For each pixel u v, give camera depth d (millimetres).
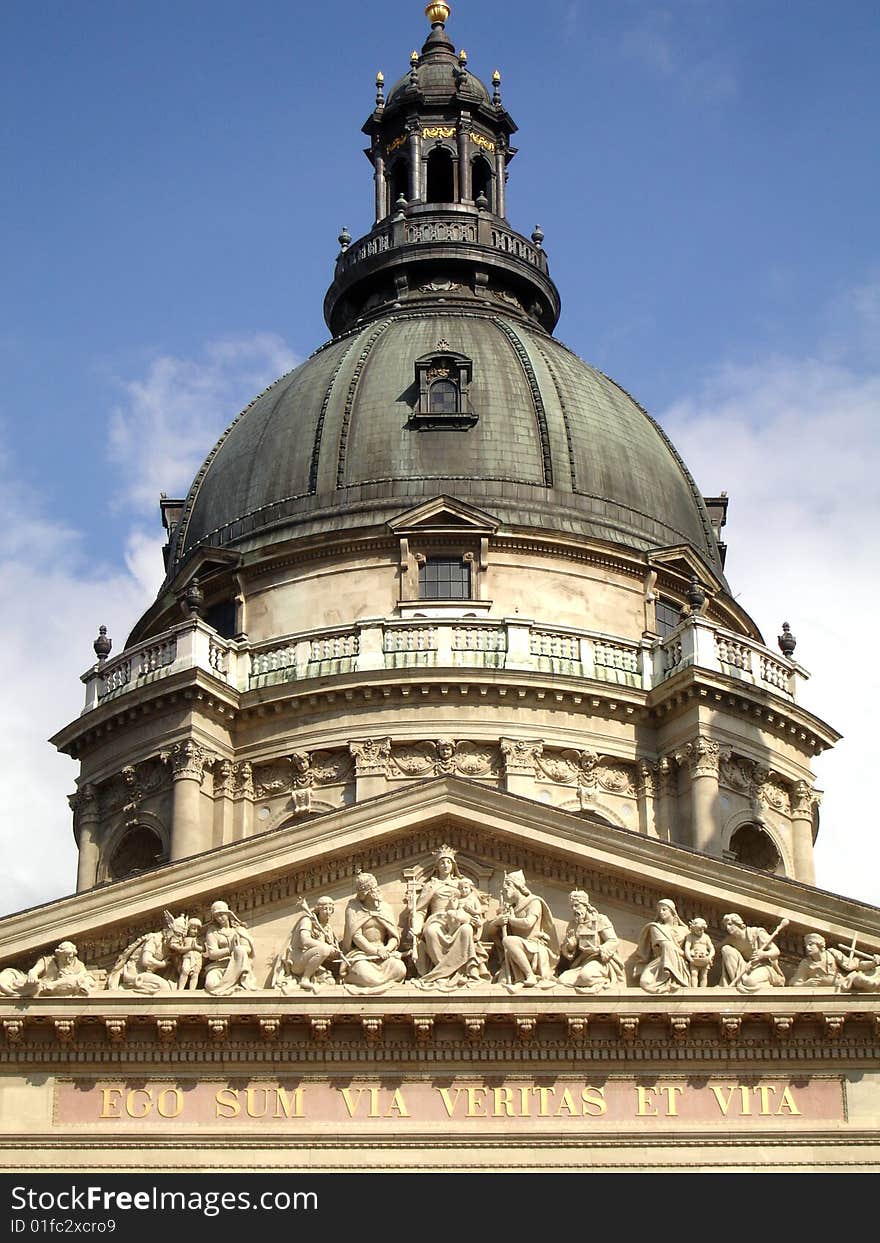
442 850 54438
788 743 82125
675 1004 52188
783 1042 52562
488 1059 52312
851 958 53156
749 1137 51656
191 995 52062
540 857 54750
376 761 77875
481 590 82438
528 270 96062
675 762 79250
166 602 87312
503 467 85312
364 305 97125
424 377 86625
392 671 78312
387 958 52781
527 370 88625
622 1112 51906
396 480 84688
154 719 80312
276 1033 52125
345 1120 51719
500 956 53375
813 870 81438
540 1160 51406
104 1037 52312
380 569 82875
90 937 53469
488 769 78000
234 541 85688
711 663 79812
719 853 77125
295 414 88375
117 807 81125
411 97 100625
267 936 53844
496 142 101875
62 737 83125
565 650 80188
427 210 97000
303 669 80000
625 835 54219
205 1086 52031
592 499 85625
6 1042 52125
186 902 53781
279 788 79250
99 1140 51312
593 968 52719
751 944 53125
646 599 84750
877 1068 52500
